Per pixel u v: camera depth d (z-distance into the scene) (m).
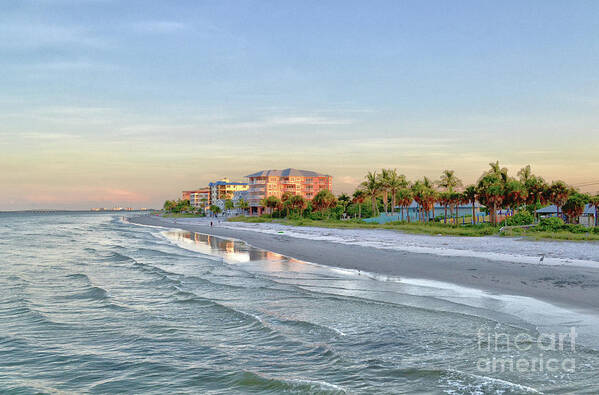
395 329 14.40
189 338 14.46
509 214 83.88
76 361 12.51
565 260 28.00
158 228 116.44
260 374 11.04
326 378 10.62
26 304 20.22
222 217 191.25
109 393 10.28
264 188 166.00
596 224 63.34
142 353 13.09
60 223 175.88
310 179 172.25
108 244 60.38
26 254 45.72
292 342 13.59
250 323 16.00
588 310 15.72
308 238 59.72
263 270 30.08
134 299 21.16
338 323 15.42
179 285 24.78
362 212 117.19
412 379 10.28
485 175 73.50
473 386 9.69
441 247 39.81
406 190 90.38
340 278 25.47
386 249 40.41
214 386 10.50
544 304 16.81
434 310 16.67
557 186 71.62
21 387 10.72
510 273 24.22
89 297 21.86
